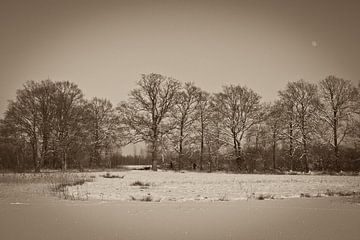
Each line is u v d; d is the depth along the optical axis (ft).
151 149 183.11
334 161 169.37
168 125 183.32
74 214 47.21
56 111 171.22
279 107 184.44
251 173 166.40
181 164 196.13
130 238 35.37
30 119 165.89
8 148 168.96
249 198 64.85
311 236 35.91
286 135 182.91
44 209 50.70
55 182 89.97
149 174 140.15
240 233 37.37
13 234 36.65
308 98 177.78
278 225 40.81
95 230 38.45
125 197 65.10
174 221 43.24
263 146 191.62
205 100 196.75
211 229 39.01
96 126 198.08
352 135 164.76
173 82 186.09
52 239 34.81
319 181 106.83
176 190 78.84
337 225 40.81
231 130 189.88
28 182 95.40
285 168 189.57
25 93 168.86
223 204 56.65
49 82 175.42
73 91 181.16
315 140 174.70
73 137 176.96
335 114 168.96
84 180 100.83
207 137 197.57
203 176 131.54
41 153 166.71
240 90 190.80
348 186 90.43
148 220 43.62
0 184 90.58
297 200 62.18
